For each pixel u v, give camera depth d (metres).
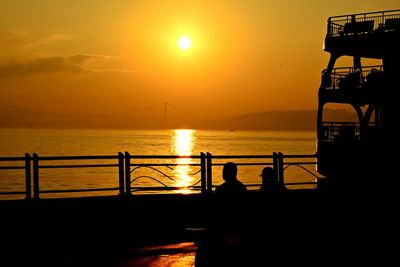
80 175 50.53
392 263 10.41
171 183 43.12
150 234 13.33
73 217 13.59
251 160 78.12
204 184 15.48
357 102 26.92
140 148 129.00
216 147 142.12
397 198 18.70
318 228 14.23
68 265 10.21
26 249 11.61
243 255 7.76
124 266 10.12
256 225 7.72
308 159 85.88
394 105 24.81
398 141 24.02
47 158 13.70
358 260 10.63
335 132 26.39
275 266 7.66
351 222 15.12
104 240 12.63
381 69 26.86
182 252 11.39
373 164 24.22
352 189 20.28
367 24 26.05
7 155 88.62
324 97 27.44
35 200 13.57
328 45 27.38
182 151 115.56
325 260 10.61
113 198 14.38
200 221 14.71
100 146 134.38
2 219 12.88
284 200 7.95
